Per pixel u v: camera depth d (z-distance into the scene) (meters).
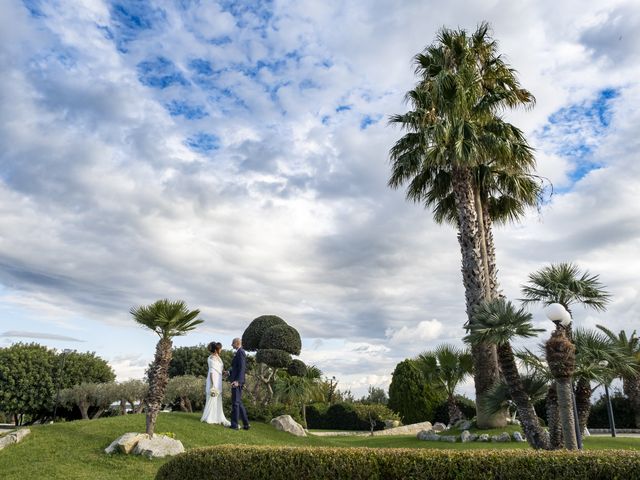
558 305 10.42
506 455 6.68
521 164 18.86
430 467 6.83
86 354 29.56
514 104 19.56
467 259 18.05
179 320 12.89
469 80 18.33
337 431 29.23
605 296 12.35
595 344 12.18
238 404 15.58
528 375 13.41
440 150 17.83
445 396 27.02
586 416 11.88
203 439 13.40
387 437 19.45
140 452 11.41
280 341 21.94
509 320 12.32
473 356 17.95
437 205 22.38
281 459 7.51
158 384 12.51
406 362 28.14
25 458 10.91
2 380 26.67
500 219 22.39
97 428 13.14
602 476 6.18
